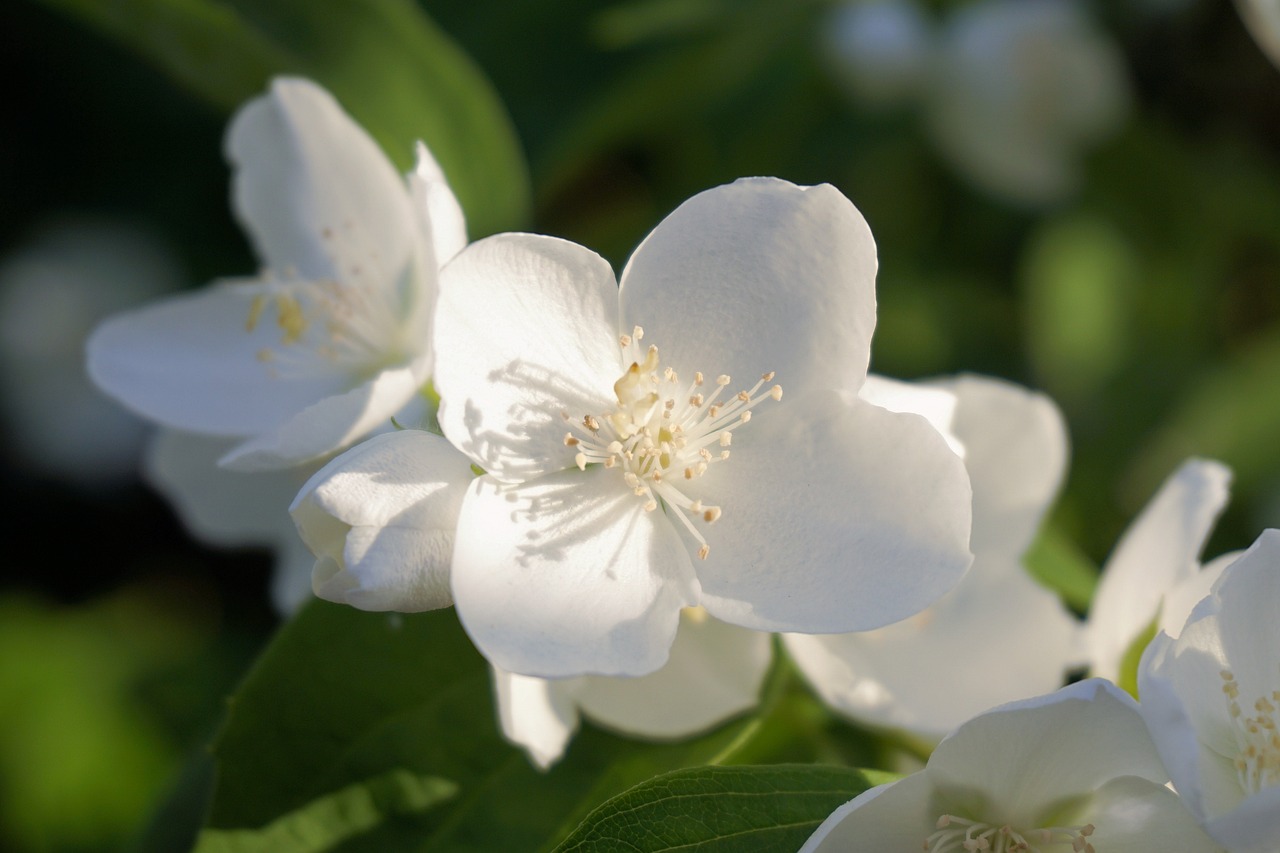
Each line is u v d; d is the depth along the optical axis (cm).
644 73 31
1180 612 25
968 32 34
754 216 25
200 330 28
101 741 33
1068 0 34
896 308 33
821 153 33
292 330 27
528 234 24
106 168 34
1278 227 34
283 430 25
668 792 24
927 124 34
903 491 24
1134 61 35
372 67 28
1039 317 33
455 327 24
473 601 24
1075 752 24
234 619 35
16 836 32
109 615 35
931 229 34
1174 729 23
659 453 25
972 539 27
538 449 25
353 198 28
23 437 37
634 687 25
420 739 26
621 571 25
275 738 26
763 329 25
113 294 35
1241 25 34
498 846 25
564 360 25
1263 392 32
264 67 29
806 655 26
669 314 25
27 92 34
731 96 33
